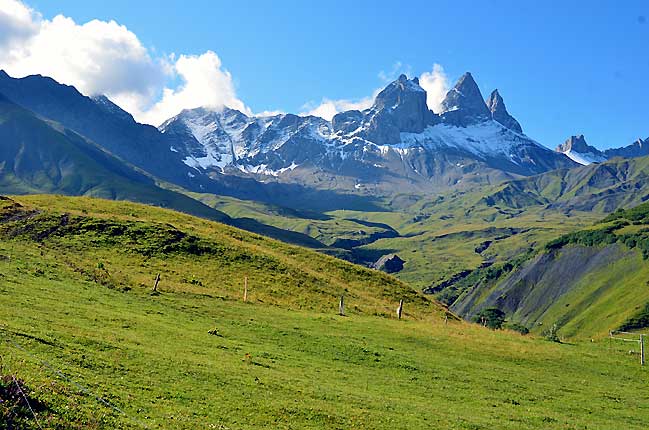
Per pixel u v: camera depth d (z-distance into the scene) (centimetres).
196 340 4022
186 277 6581
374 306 7194
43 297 4188
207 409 2578
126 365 2911
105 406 2241
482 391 4088
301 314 5909
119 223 7856
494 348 5572
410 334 5609
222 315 5206
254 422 2548
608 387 4731
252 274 7219
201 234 8306
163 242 7538
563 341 6825
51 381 2269
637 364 5609
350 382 3738
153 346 3494
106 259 6662
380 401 3312
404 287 8856
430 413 3231
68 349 2875
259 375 3356
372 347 4872
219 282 6662
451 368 4616
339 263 9094
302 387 3284
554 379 4766
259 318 5353
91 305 4400
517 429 3206
